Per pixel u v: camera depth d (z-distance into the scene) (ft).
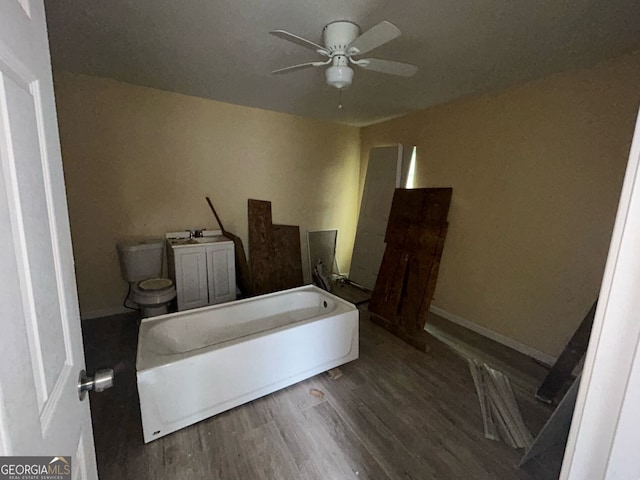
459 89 9.03
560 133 7.71
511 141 8.73
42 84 1.96
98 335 9.03
